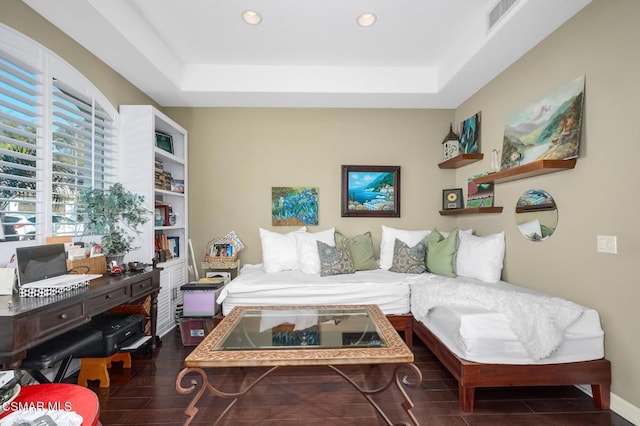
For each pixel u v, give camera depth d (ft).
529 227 8.77
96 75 8.83
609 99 6.44
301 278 10.23
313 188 12.99
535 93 8.52
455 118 13.15
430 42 9.93
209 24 8.96
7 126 6.01
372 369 8.09
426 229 13.17
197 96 11.78
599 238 6.64
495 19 7.95
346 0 8.00
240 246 12.62
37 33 6.95
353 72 11.46
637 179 5.91
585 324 6.47
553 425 5.91
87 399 3.74
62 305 5.49
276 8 8.28
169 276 10.57
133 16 8.25
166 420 6.03
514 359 6.31
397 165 13.14
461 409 6.40
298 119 13.01
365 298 9.46
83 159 8.07
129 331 7.68
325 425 5.90
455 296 7.47
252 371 7.98
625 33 6.13
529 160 8.63
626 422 5.97
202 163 12.88
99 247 8.11
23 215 6.51
